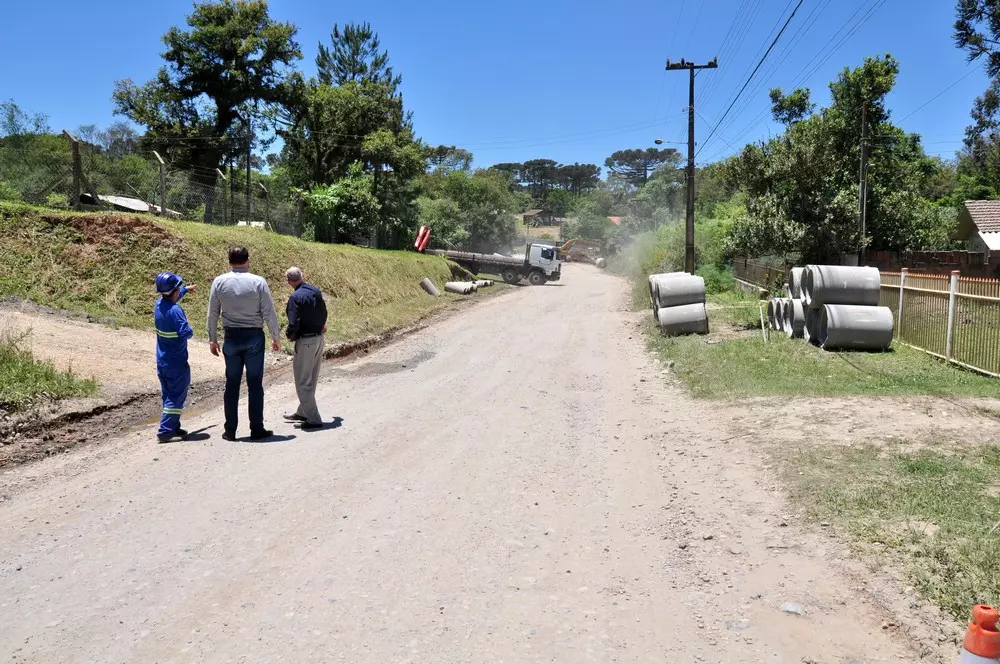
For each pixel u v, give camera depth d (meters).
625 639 3.50
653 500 5.61
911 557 4.08
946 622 3.43
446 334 17.89
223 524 4.98
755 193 23.69
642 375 11.78
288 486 5.82
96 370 9.19
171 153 40.06
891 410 7.80
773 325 16.47
